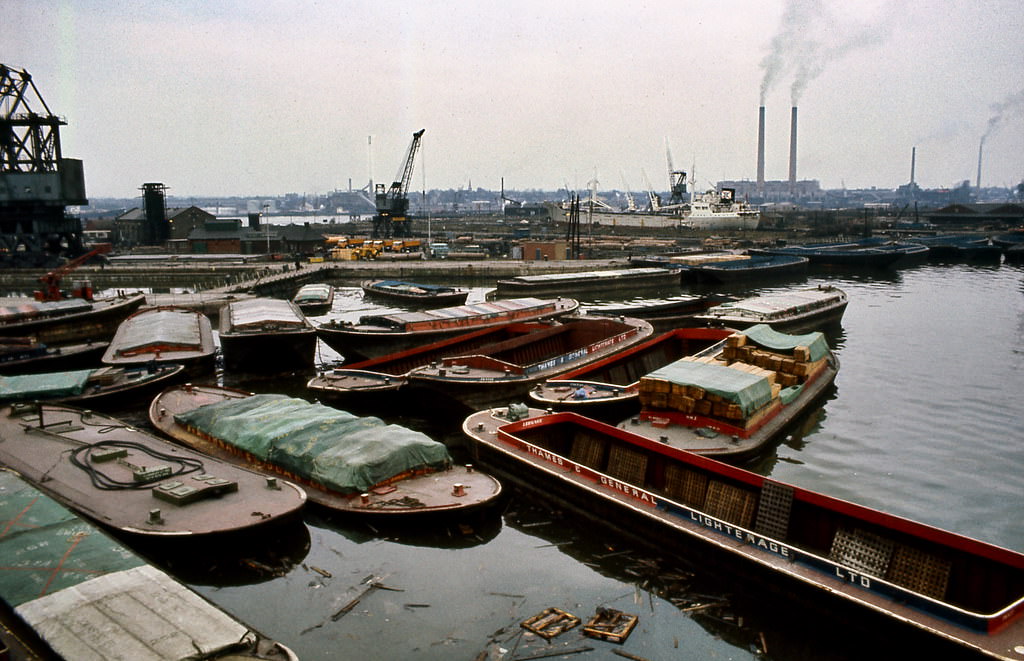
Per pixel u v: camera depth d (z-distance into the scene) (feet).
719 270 349.41
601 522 85.71
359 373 139.74
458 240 598.34
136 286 363.97
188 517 77.56
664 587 75.41
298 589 75.72
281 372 174.50
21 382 126.93
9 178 372.38
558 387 127.44
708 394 107.96
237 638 54.54
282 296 330.75
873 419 139.95
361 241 517.14
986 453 122.11
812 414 140.46
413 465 92.73
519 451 98.12
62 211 396.78
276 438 97.50
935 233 645.92
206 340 176.86
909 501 103.30
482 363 138.00
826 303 240.73
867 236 609.83
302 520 88.12
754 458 105.19
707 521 75.97
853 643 63.21
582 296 322.34
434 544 85.15
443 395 127.95
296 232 510.99
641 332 173.27
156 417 116.26
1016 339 219.61
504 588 76.38
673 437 105.81
